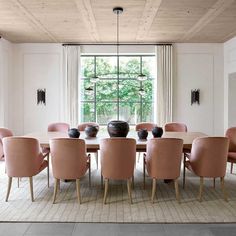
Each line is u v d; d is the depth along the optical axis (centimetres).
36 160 397
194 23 611
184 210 368
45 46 813
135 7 506
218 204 389
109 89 858
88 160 462
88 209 370
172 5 498
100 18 573
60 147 383
